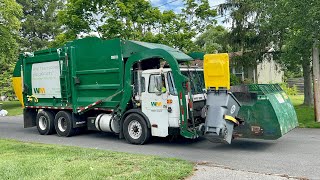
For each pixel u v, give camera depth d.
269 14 14.81
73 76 12.86
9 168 7.09
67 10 21.03
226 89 8.98
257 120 9.35
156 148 10.24
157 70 10.59
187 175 6.38
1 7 29.78
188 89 10.08
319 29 12.81
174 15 20.66
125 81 11.27
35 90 14.48
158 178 6.13
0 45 30.23
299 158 8.35
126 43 11.36
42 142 12.10
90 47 12.34
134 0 19.84
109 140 12.09
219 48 25.69
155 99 10.60
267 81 36.22
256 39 21.31
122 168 6.90
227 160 8.34
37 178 6.27
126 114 11.33
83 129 13.72
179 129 10.26
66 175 6.42
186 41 20.77
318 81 14.60
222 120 8.95
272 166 7.59
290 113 10.23
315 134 12.00
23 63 14.88
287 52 16.00
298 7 12.69
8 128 16.72
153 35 20.22
